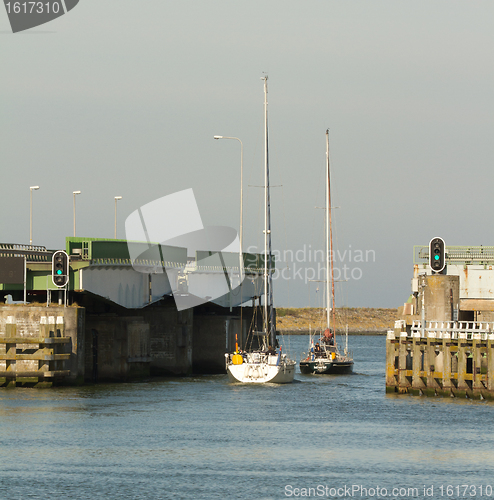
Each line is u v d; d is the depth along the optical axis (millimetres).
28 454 48969
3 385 76375
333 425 58625
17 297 85188
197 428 57281
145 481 43688
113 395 73875
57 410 64062
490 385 67062
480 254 79438
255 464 47156
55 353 76625
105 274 84188
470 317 81562
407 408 65438
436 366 72188
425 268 80188
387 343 74625
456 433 55375
